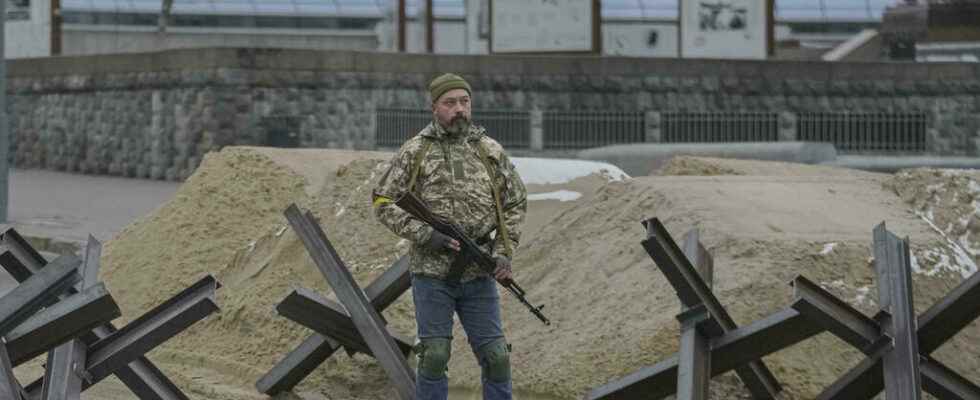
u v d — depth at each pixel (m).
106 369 12.50
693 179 17.11
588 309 14.84
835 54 109.44
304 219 14.04
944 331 11.61
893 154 70.94
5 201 40.16
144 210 46.47
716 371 12.13
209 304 12.32
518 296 12.22
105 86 68.50
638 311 14.18
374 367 15.70
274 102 62.81
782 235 14.75
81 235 36.84
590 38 69.62
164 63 64.44
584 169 22.14
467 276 12.16
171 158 64.12
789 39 116.75
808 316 11.35
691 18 73.62
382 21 108.62
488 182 12.17
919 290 14.25
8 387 11.09
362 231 18.50
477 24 80.69
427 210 11.95
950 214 16.80
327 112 63.81
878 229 11.96
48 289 11.69
